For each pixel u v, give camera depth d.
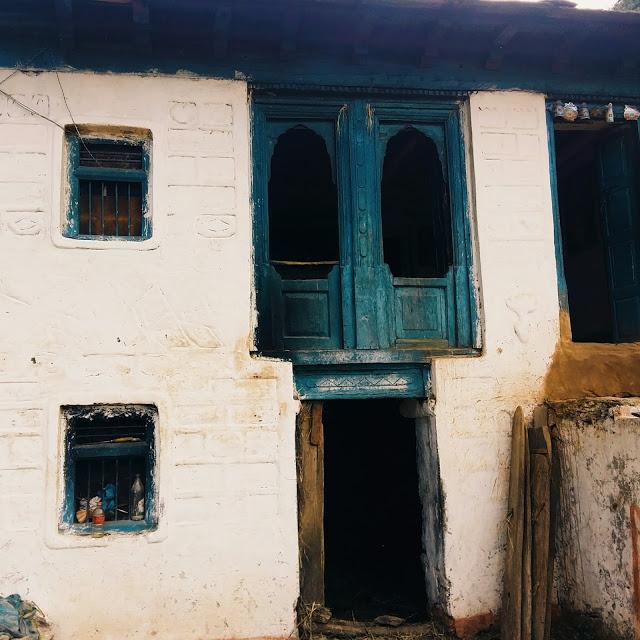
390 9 5.83
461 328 6.38
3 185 5.66
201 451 5.66
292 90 6.25
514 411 6.26
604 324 8.01
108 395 5.57
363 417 9.52
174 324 5.75
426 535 6.36
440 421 6.12
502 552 6.07
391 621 6.15
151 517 5.62
